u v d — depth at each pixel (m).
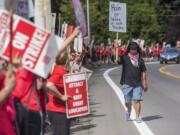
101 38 98.50
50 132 15.99
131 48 20.44
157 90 34.69
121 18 45.22
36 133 9.88
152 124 20.38
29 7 11.04
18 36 7.62
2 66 7.53
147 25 122.62
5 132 7.79
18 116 9.44
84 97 13.49
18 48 7.62
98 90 35.12
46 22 17.52
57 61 12.77
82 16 11.92
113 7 45.12
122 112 23.66
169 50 87.12
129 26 119.12
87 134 17.98
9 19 7.03
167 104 26.81
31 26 7.66
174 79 46.09
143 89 20.95
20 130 9.51
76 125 19.88
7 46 7.36
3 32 7.34
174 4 143.62
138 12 120.25
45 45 7.72
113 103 27.33
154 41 125.25
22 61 7.64
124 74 20.72
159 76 50.47
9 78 7.00
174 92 33.34
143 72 20.80
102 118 21.80
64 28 23.27
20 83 9.49
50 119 12.54
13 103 8.78
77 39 26.89
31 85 9.65
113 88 36.69
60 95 12.25
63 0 68.38
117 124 20.27
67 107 12.50
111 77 49.50
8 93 6.98
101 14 100.00
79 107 13.35
